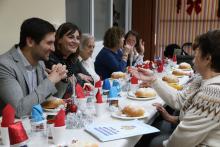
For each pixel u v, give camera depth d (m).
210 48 1.16
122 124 1.33
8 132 1.00
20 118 1.40
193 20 6.04
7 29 2.39
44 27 1.56
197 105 1.15
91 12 4.42
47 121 1.22
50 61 2.01
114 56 3.12
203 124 1.11
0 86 1.46
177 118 1.77
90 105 1.53
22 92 1.51
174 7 6.10
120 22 5.95
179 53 5.16
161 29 6.27
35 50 1.59
